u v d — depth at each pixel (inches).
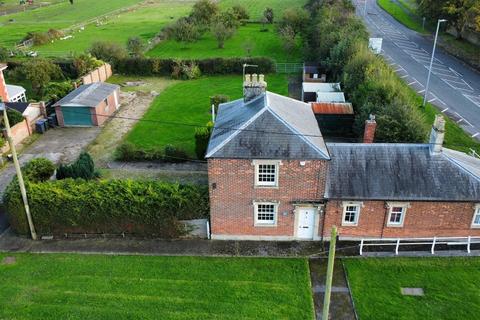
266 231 1159.6
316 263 1081.4
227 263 1082.1
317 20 3157.0
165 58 2834.6
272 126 1086.4
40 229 1192.8
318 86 2140.7
